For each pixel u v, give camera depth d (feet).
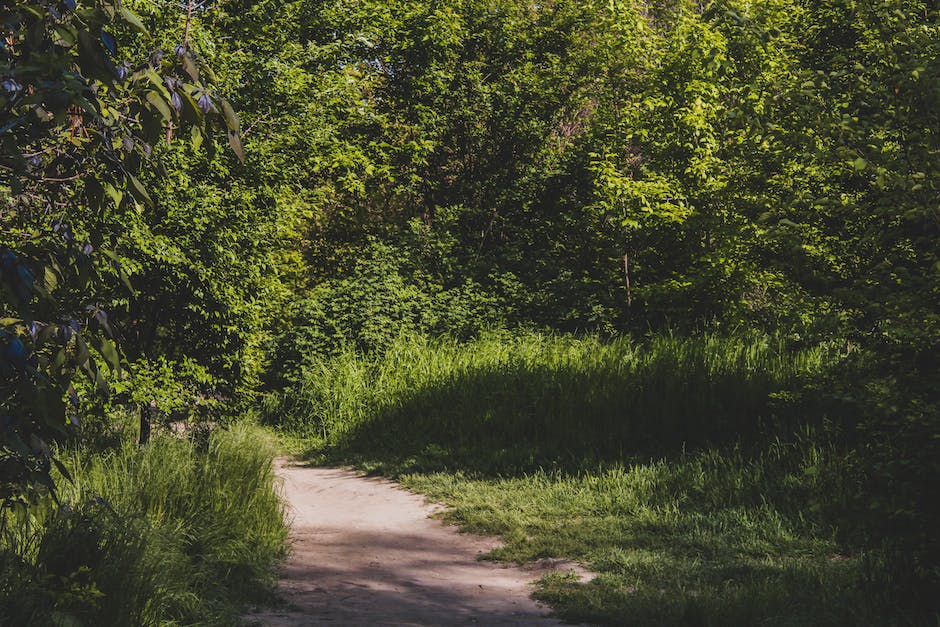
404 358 57.31
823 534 27.99
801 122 19.79
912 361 18.78
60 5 8.55
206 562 22.61
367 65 76.23
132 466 26.37
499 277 69.97
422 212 81.97
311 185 73.15
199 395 35.55
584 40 79.00
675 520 30.96
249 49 53.47
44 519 19.04
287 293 60.18
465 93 77.10
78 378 29.04
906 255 19.88
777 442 36.45
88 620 15.15
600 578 24.93
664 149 60.80
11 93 8.23
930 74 18.12
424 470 42.68
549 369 50.57
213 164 35.01
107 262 9.93
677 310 60.18
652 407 43.37
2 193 9.82
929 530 18.26
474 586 25.29
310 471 44.98
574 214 69.21
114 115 9.41
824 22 36.01
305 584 24.52
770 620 20.21
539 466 40.60
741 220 49.96
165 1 36.86
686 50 58.23
